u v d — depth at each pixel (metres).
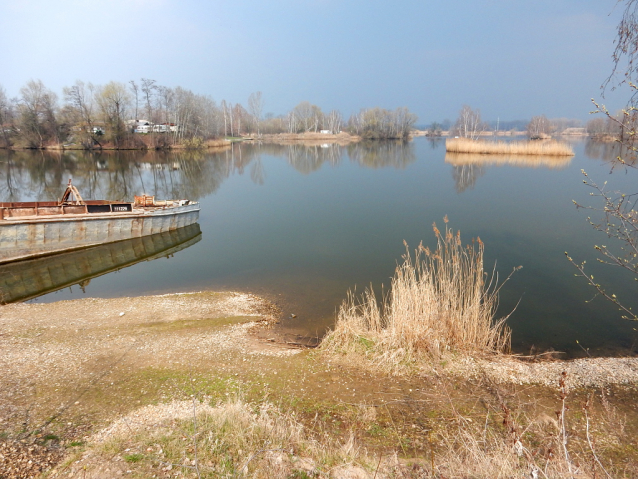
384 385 8.18
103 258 18.98
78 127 75.69
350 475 4.90
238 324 11.71
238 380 8.32
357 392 7.91
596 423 6.77
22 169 48.31
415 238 20.88
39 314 12.29
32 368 8.68
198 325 11.55
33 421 6.55
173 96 82.94
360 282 15.33
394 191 34.44
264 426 6.14
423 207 28.05
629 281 14.33
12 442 5.73
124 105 78.25
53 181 39.75
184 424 6.15
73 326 11.32
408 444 6.20
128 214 20.77
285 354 9.72
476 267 11.24
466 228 22.16
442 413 7.13
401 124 116.75
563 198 29.39
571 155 55.00
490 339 10.05
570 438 6.29
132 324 11.56
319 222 25.12
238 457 5.14
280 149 84.00
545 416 6.71
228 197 33.91
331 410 7.26
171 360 9.25
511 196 30.69
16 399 7.34
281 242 21.03
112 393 7.70
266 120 141.75
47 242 18.53
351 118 137.75
